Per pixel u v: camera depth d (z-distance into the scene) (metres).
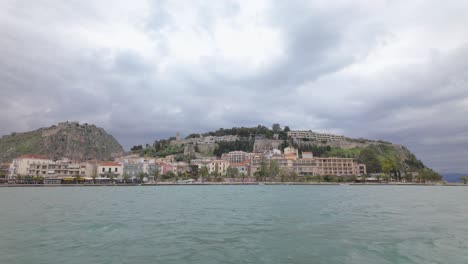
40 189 118.31
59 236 22.97
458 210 41.22
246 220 31.27
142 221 30.64
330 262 16.27
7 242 20.86
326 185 167.88
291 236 22.91
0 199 61.53
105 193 89.06
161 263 16.05
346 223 29.09
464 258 16.98
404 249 18.92
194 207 44.78
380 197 68.56
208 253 18.08
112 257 17.23
